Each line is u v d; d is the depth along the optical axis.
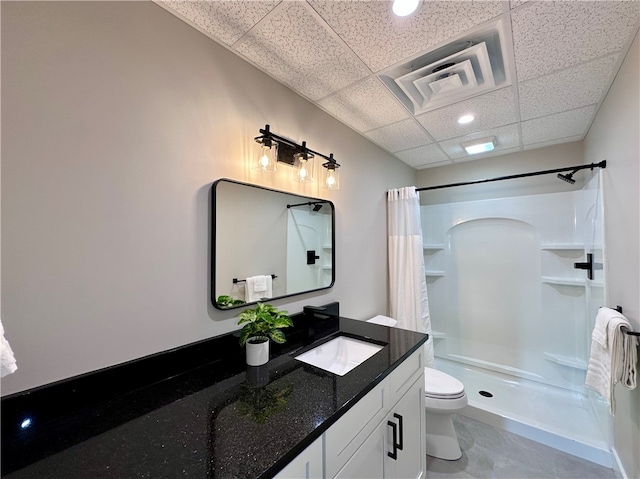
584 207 2.18
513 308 2.67
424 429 1.48
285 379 1.04
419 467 1.42
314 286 1.77
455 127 2.12
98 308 0.90
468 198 2.94
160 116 1.06
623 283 1.44
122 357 0.95
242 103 1.36
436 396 1.69
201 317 1.18
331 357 1.49
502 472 1.62
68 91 0.84
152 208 1.03
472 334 2.88
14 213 0.75
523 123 2.06
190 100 1.15
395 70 1.48
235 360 1.22
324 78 1.53
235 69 1.33
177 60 1.11
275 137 1.44
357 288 2.18
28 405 0.76
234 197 1.31
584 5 1.04
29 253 0.77
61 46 0.83
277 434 0.73
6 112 0.74
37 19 0.79
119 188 0.94
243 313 1.22
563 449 1.78
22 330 0.76
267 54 1.33
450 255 3.01
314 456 0.75
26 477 0.60
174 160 1.09
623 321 1.30
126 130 0.96
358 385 0.98
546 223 2.50
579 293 2.34
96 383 0.88
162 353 1.04
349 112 1.90
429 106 1.82
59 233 0.82
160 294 1.05
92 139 0.89
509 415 2.04
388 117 1.96
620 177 1.46
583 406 2.16
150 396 0.92
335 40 1.24
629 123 1.31
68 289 0.84
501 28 1.17
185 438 0.71
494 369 2.72
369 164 2.38
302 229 1.70
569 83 1.56
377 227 2.47
